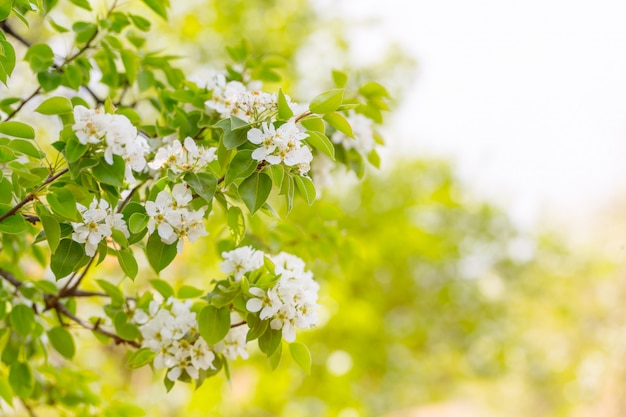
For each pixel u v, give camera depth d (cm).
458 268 688
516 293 734
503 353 718
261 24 534
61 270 152
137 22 222
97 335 209
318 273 438
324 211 261
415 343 670
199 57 504
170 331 174
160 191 154
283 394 520
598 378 659
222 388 461
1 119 207
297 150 141
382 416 692
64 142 145
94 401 238
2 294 210
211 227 325
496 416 827
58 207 142
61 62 224
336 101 147
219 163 157
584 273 732
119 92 269
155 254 150
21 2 170
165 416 475
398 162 651
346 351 556
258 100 157
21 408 334
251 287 157
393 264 633
